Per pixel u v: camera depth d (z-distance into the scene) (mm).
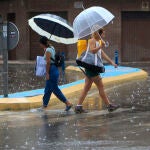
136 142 10961
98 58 15234
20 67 39250
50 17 16703
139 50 45594
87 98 18844
